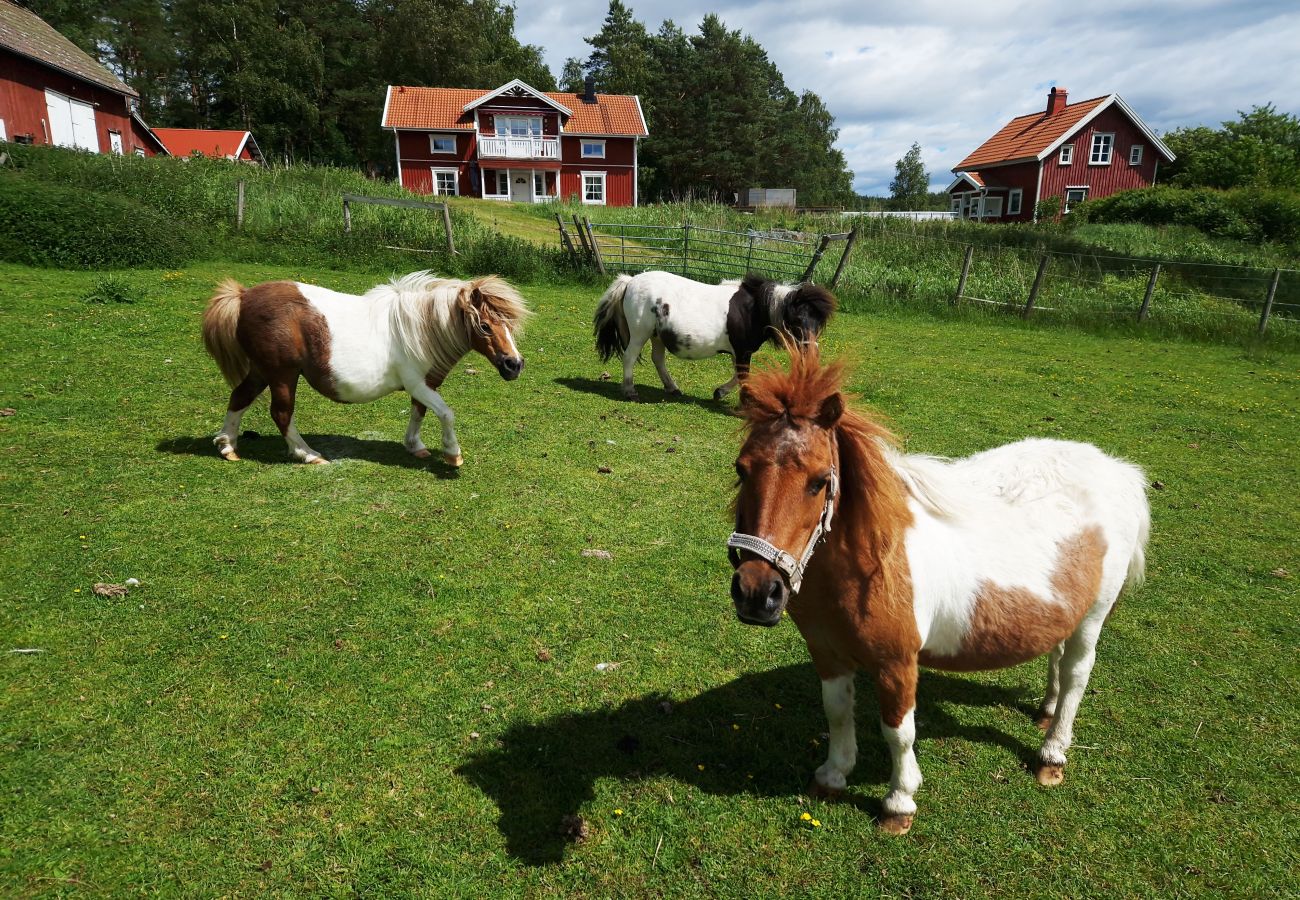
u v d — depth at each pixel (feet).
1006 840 9.69
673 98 200.95
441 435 23.02
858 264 64.75
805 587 8.71
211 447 21.25
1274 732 12.02
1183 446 27.35
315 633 13.29
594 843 9.40
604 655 13.34
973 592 9.19
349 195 56.08
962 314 54.85
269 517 17.46
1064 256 73.10
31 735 10.36
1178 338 51.80
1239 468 25.20
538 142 134.62
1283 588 16.93
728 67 199.93
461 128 132.57
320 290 19.93
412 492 19.51
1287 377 40.24
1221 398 34.76
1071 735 11.00
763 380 7.95
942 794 10.48
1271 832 9.94
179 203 51.13
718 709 12.16
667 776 10.61
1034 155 130.21
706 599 15.34
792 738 11.57
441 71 181.78
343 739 10.87
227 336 19.21
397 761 10.53
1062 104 140.87
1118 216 109.81
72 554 14.99
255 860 8.83
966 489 10.21
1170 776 10.96
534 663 12.96
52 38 87.86
